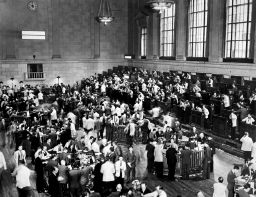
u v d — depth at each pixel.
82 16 39.06
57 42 38.00
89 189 12.56
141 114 20.19
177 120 19.69
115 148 13.92
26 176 11.52
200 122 19.94
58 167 12.12
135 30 39.88
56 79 38.38
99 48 40.38
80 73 39.62
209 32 28.11
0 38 35.38
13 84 35.91
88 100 24.78
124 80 31.45
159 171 14.34
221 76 26.30
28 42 36.66
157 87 25.86
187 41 31.28
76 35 38.97
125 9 41.09
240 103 18.81
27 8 36.25
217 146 17.34
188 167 14.11
